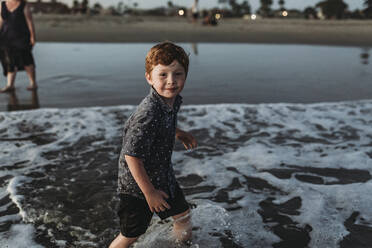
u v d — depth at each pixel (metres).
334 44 17.53
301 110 5.70
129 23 34.91
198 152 3.95
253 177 3.32
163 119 1.90
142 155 1.85
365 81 8.25
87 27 27.47
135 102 6.13
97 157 3.73
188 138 2.47
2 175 3.26
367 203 2.83
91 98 6.37
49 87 7.25
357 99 6.57
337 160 3.75
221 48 15.48
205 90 7.19
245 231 2.43
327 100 6.49
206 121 5.10
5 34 6.54
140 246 2.22
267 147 4.13
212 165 3.59
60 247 2.22
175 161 3.70
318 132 4.68
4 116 5.07
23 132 4.46
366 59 12.15
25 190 2.97
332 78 8.62
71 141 4.18
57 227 2.44
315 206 2.78
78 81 7.91
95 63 10.68
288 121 5.14
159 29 25.78
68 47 15.01
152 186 1.87
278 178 3.30
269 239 2.35
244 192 3.03
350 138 4.46
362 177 3.34
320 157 3.83
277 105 5.96
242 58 12.27
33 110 5.41
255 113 5.50
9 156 3.70
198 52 13.93
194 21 34.72
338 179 3.29
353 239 2.36
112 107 5.61
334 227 2.49
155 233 2.36
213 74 9.05
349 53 13.94
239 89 7.32
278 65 10.74
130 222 2.01
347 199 2.90
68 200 2.82
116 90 7.05
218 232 2.41
